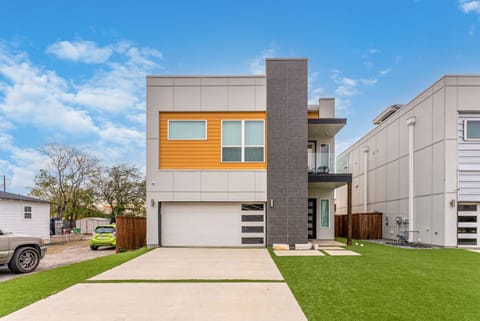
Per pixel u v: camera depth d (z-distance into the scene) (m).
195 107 11.46
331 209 14.39
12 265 7.47
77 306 4.56
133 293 5.21
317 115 15.50
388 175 15.72
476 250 10.51
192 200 11.24
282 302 4.68
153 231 11.16
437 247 11.52
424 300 4.74
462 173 11.32
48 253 12.31
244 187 11.27
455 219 11.22
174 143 11.45
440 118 11.67
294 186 11.23
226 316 4.13
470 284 5.70
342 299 4.80
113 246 14.78
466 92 11.48
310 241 13.34
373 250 10.38
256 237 11.32
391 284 5.69
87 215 29.06
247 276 6.41
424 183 12.59
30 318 4.08
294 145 11.36
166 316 4.15
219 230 11.33
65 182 27.48
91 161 28.33
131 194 29.03
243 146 11.42
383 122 16.42
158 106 11.48
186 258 8.68
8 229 14.80
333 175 12.14
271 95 11.48
